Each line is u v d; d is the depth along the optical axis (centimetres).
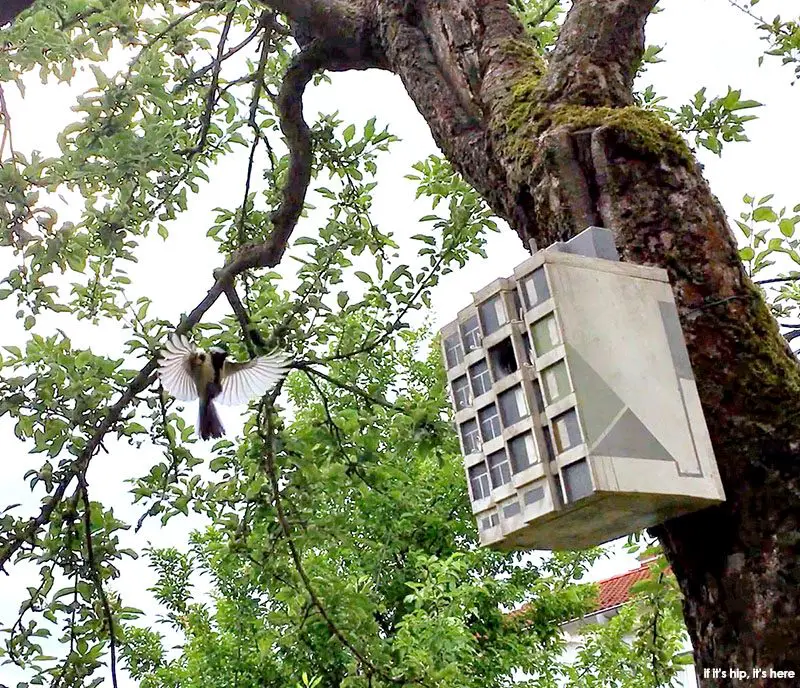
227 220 604
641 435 234
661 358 247
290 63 491
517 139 334
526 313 246
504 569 1093
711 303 277
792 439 257
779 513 251
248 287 604
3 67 452
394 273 545
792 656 239
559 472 232
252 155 580
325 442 543
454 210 548
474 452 260
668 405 242
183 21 545
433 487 1091
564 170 306
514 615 1121
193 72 561
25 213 433
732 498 257
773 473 255
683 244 285
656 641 587
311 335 555
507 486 247
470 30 388
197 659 1054
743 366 269
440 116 384
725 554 256
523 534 247
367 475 546
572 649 1245
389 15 426
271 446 524
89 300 550
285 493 537
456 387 267
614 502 231
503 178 349
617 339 242
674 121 515
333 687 926
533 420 239
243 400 328
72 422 470
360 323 575
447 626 805
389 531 1032
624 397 236
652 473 230
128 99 496
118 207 502
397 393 565
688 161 299
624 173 296
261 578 550
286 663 989
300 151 518
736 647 249
